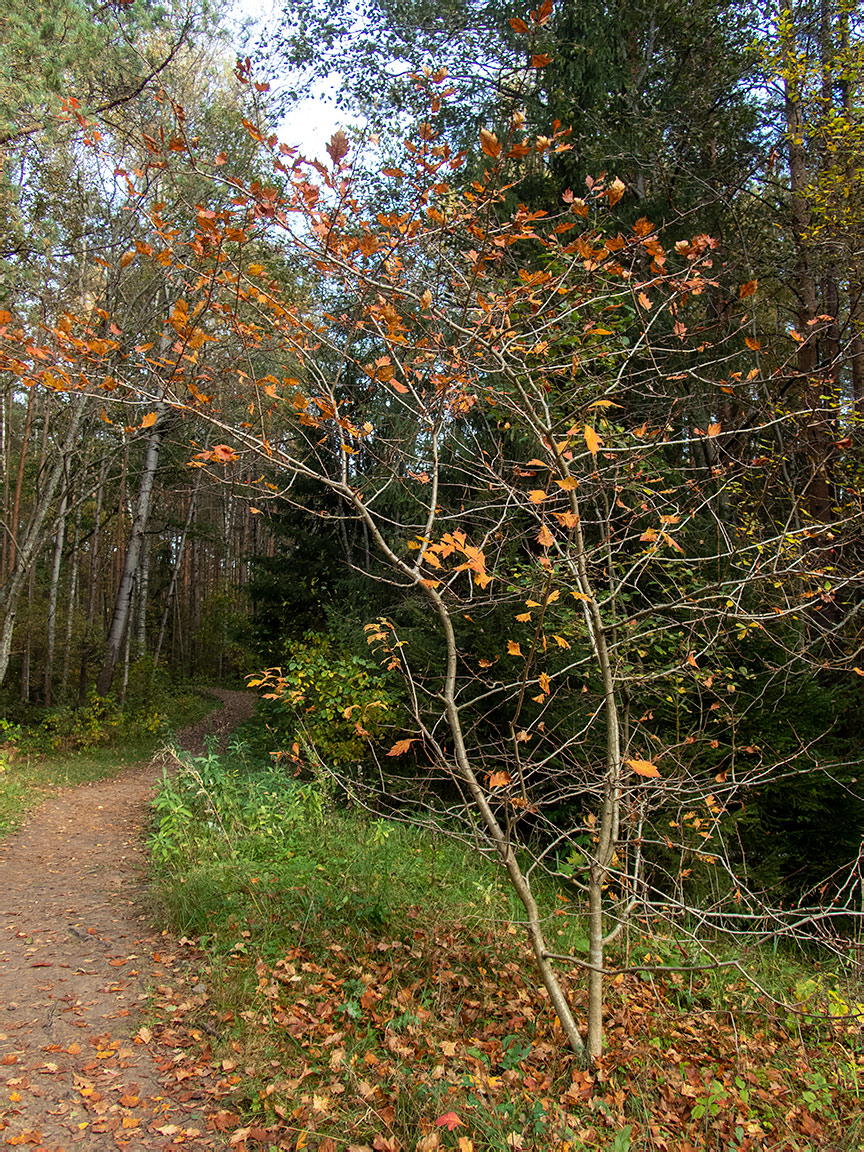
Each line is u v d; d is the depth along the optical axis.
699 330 4.00
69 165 9.81
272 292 3.17
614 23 9.59
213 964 3.96
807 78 7.73
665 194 8.38
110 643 16.09
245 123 2.70
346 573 11.59
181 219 6.40
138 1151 2.58
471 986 4.04
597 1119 2.89
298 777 8.25
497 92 10.41
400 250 3.32
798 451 5.97
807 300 8.45
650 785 3.54
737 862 5.45
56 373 2.94
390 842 5.98
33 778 10.69
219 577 34.16
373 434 3.81
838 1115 3.23
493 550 5.81
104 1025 3.46
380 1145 2.52
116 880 5.93
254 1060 3.15
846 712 6.30
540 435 3.37
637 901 3.53
